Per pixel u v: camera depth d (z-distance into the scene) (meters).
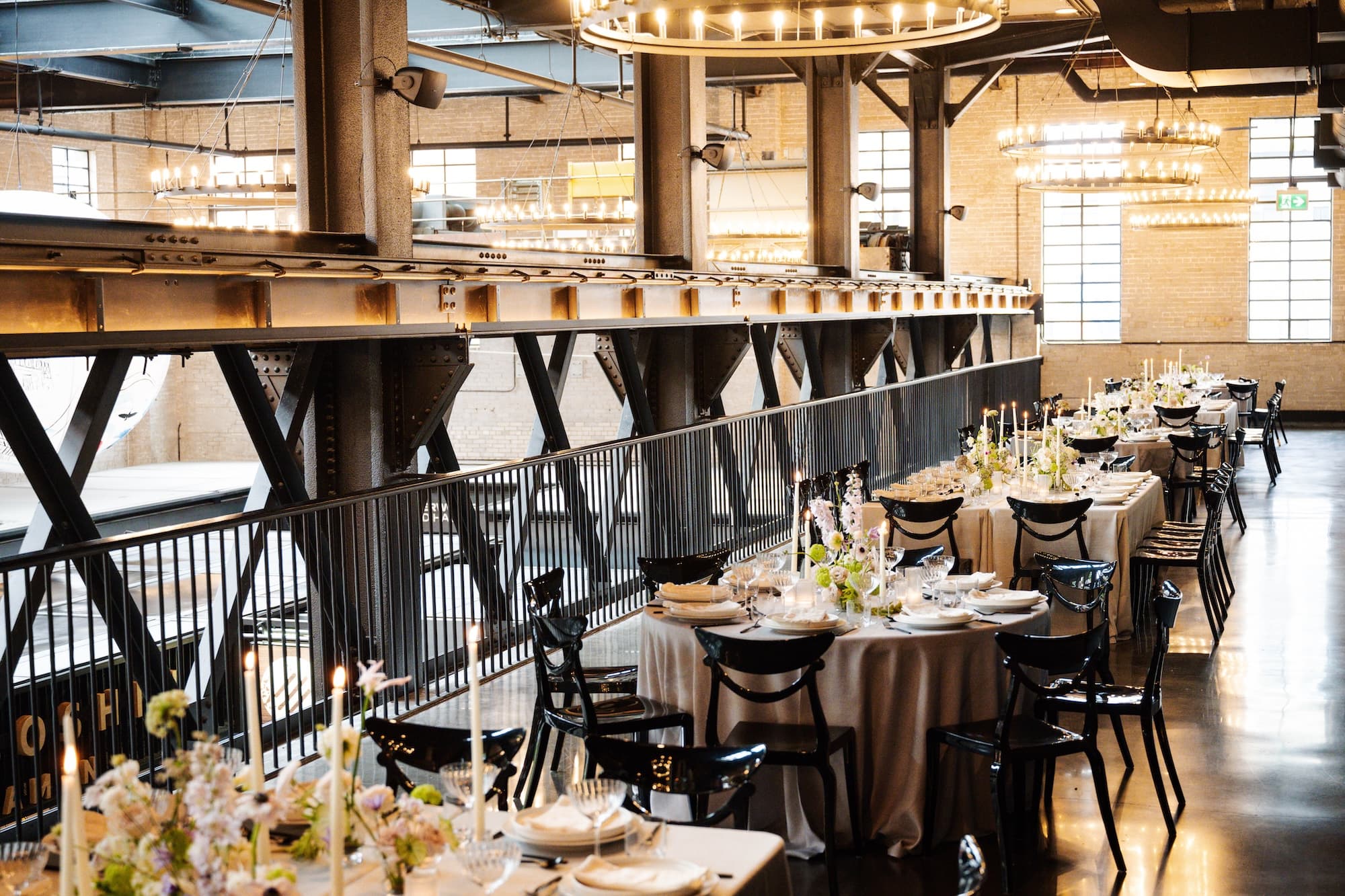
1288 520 14.37
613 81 19.61
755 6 8.03
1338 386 26.02
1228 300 26.53
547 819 3.41
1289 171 26.23
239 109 27.39
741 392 25.98
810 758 5.07
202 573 12.50
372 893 3.00
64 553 5.08
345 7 8.54
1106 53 24.08
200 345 7.25
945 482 10.00
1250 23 13.06
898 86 28.06
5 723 6.75
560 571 6.17
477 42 19.31
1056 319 27.75
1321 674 8.20
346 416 8.89
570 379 26.05
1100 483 10.39
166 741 6.10
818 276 16.42
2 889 2.76
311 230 8.66
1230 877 5.16
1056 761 6.60
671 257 12.85
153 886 2.42
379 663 2.63
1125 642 9.17
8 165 23.91
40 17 15.82
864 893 5.10
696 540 10.48
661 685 5.83
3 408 6.20
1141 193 24.33
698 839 3.41
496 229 22.31
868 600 5.88
